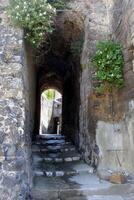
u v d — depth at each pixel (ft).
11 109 16.33
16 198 15.10
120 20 20.47
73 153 27.20
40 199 17.08
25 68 18.67
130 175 19.25
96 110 21.84
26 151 16.94
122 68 20.58
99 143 21.17
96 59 21.01
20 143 15.93
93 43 23.13
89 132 22.88
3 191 15.15
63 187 17.85
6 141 15.84
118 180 18.71
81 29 25.12
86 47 23.91
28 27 18.12
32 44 19.33
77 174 20.99
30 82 22.94
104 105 21.74
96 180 19.44
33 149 28.12
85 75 24.50
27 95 19.53
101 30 23.47
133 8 17.53
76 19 24.53
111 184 18.40
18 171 15.48
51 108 77.36
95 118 21.76
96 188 17.71
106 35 23.34
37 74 36.94
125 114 20.12
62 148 28.99
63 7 23.54
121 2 20.27
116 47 20.70
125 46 19.85
